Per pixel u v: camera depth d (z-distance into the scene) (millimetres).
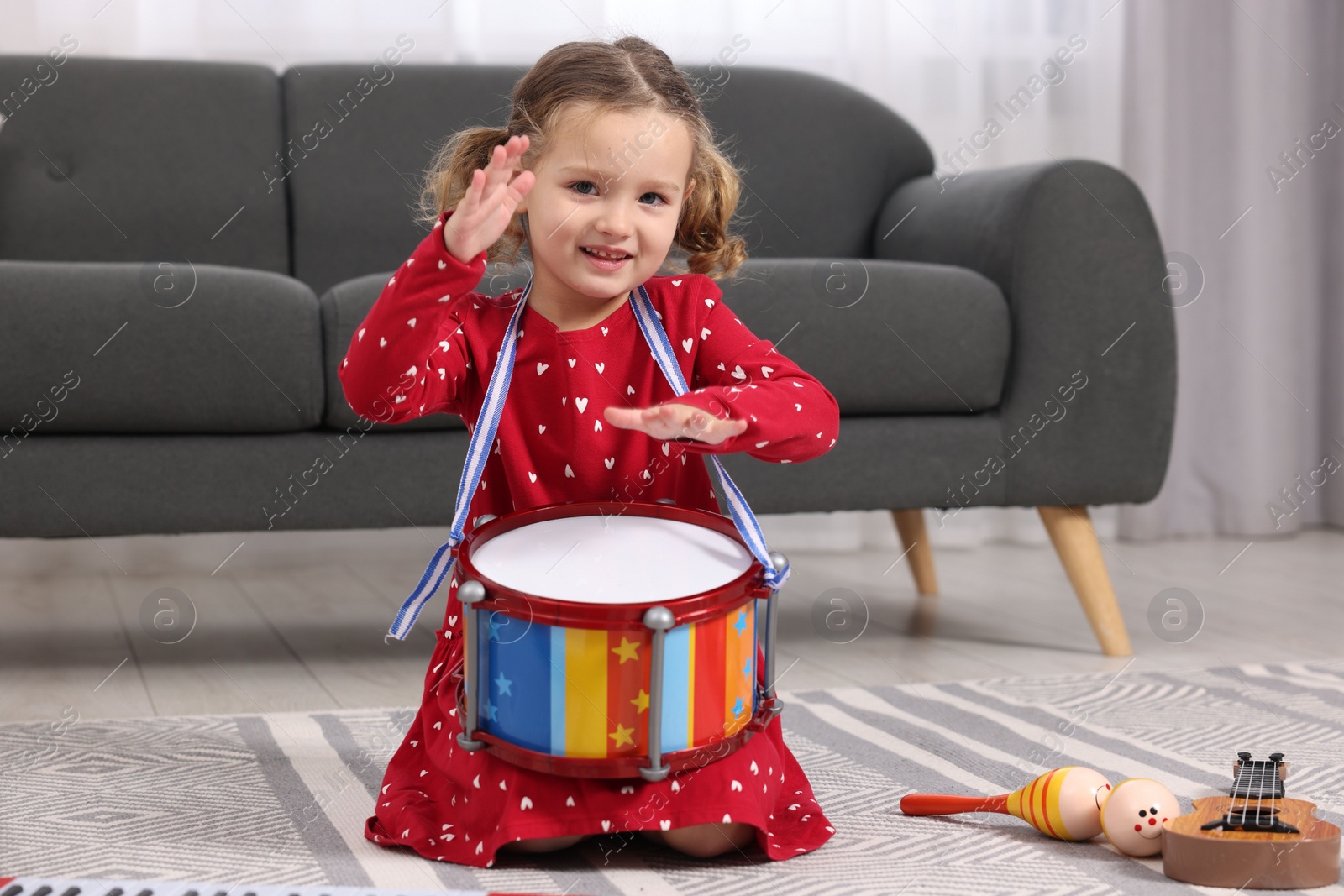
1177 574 2271
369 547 2475
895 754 1209
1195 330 2717
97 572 2332
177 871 884
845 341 1609
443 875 877
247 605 2037
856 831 994
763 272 1590
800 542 2564
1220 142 2684
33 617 1915
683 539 938
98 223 2029
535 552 912
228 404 1484
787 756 1040
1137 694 1441
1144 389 1698
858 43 2545
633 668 858
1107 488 1701
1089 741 1249
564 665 859
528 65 2213
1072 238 1675
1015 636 1799
